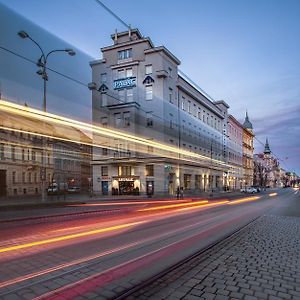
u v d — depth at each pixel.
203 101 57.66
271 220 12.84
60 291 4.29
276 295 4.22
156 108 43.91
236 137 81.69
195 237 8.68
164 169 42.41
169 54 45.53
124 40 48.06
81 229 9.85
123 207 20.14
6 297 4.05
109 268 5.40
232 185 75.75
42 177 21.05
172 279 4.86
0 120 33.78
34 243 7.43
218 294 4.23
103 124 46.19
